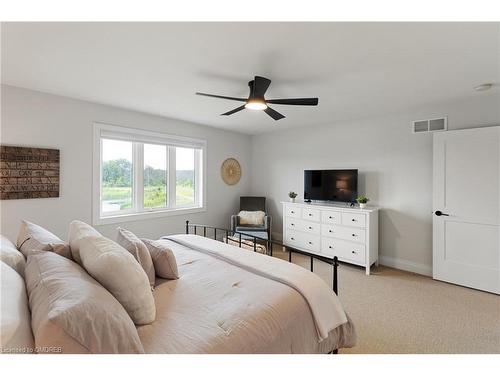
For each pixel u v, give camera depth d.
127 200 3.69
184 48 1.83
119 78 2.39
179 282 1.61
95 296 0.89
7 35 1.66
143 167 3.83
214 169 4.75
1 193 2.54
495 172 2.71
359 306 2.48
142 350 0.91
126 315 0.97
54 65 2.12
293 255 4.12
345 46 1.78
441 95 2.80
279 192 5.00
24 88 2.67
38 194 2.77
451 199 2.99
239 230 4.36
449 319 2.24
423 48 1.80
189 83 2.50
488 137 2.74
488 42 1.71
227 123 4.33
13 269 1.17
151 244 1.80
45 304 0.84
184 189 4.41
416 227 3.38
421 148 3.31
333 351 1.65
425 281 3.11
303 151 4.61
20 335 0.77
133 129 3.56
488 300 2.60
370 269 3.52
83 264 1.22
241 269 1.80
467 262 2.90
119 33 1.65
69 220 3.01
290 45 1.78
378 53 1.88
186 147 4.27
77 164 3.06
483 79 2.35
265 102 2.30
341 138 4.09
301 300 1.42
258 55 1.93
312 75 2.28
